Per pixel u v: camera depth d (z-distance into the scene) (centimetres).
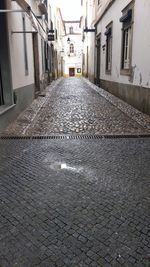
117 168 357
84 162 380
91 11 2077
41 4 1227
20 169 356
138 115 714
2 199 277
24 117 704
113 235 219
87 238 215
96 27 1769
